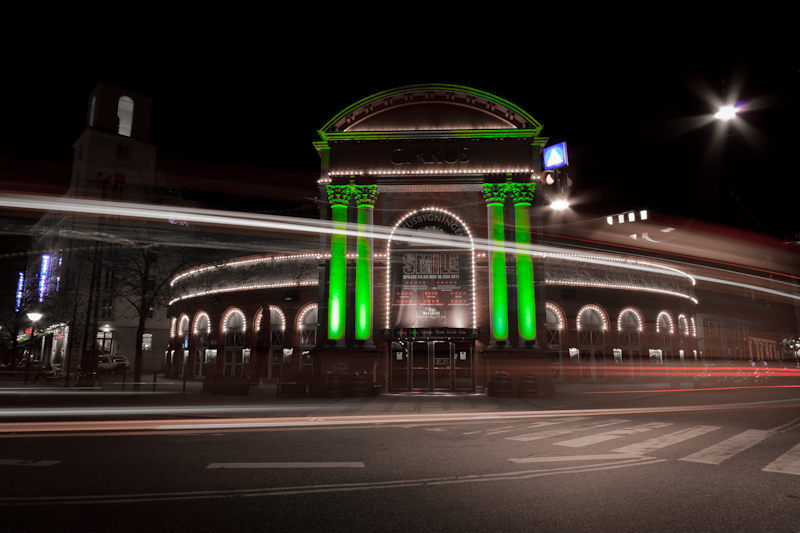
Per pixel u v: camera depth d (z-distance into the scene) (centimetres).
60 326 4538
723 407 1742
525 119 2530
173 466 758
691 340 3659
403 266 2511
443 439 1040
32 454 849
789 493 612
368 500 580
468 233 2533
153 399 1956
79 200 4200
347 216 2502
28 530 471
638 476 702
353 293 2447
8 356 4428
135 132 5575
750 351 5112
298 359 2927
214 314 3262
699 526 493
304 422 1323
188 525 489
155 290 2300
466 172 2500
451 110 2569
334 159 2534
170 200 3422
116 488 627
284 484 652
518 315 2405
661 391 2602
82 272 3222
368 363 2362
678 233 4697
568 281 3198
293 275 3042
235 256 3259
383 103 2578
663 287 3506
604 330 3216
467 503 570
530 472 726
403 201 2569
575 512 536
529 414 1537
